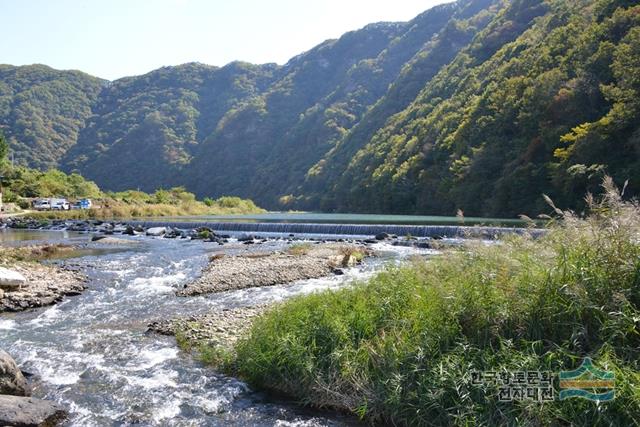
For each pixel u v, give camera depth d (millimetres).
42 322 9555
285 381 6125
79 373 6793
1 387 5875
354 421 5371
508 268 5797
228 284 12805
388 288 7188
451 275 6664
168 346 7879
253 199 112250
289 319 7012
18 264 15078
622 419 4074
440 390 4922
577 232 5672
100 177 134375
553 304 5129
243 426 5305
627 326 4664
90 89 180875
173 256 19250
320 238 26391
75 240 26344
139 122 159625
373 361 5703
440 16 136750
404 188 59500
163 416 5547
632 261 5000
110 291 12445
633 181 29750
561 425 4289
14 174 65750
